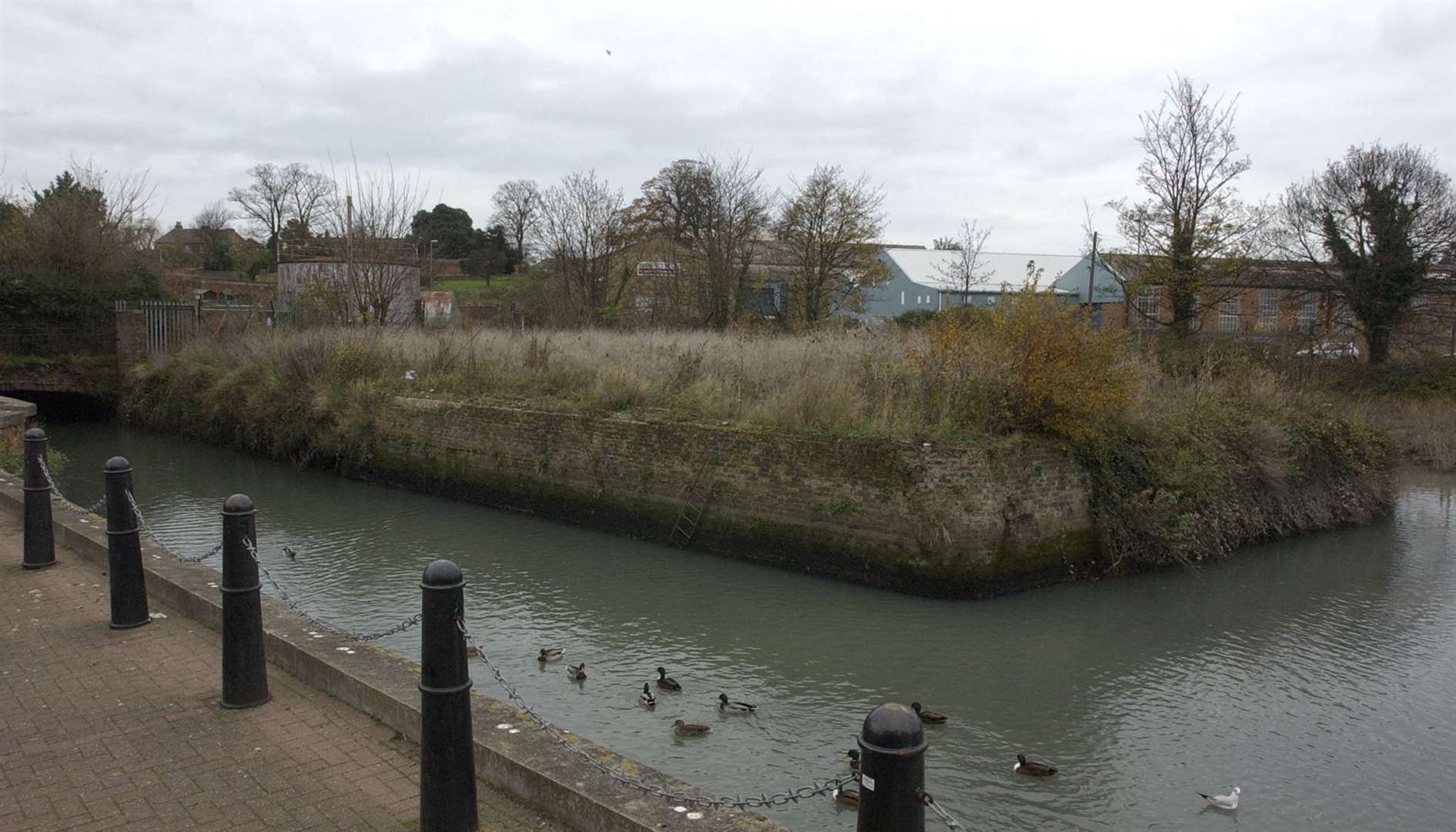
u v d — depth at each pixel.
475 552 13.66
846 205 37.88
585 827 4.12
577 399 17.02
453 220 77.12
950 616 11.10
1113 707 8.80
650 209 49.19
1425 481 22.83
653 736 7.83
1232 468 14.96
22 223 32.59
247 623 5.46
